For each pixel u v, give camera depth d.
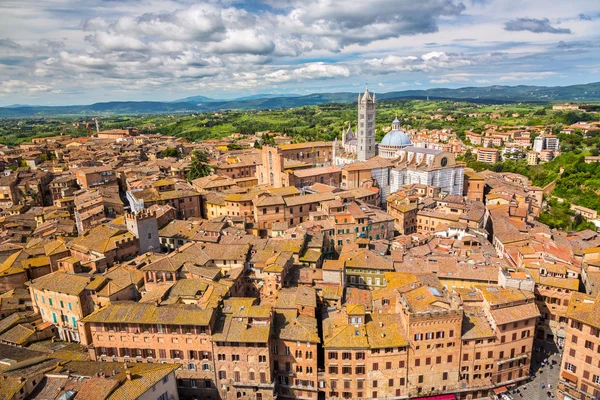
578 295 125.56
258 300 142.75
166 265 135.38
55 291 128.75
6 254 163.12
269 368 113.19
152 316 114.69
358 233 180.62
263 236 189.12
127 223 161.50
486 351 117.94
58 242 158.88
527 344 122.19
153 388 96.94
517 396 118.69
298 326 117.31
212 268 140.00
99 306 126.38
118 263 146.62
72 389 92.44
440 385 117.69
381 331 115.75
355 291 140.50
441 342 115.06
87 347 121.25
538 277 141.12
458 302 120.50
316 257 155.25
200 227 170.50
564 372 116.19
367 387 114.94
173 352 116.06
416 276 138.38
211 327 113.38
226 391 115.69
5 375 94.56
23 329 128.62
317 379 115.94
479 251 163.00
